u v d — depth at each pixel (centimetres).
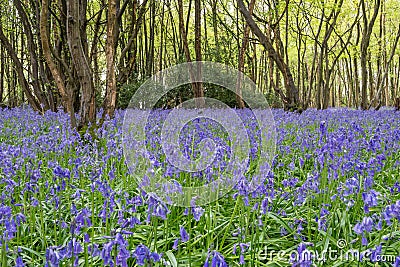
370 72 3158
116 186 538
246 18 1617
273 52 1648
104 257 237
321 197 454
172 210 445
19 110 1578
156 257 242
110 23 980
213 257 232
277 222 426
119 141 669
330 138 461
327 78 2392
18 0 1727
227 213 462
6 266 307
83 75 882
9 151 573
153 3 2569
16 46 2638
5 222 308
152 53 2584
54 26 1405
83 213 303
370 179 359
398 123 1102
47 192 496
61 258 251
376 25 3406
